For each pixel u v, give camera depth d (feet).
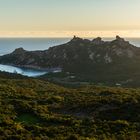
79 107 186.50
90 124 148.05
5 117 150.82
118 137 130.41
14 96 212.84
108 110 175.22
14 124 138.92
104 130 139.03
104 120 155.12
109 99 193.36
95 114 174.70
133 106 175.73
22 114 164.86
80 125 146.72
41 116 160.04
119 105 182.39
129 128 143.54
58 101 205.16
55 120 154.71
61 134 129.90
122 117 164.76
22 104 177.47
